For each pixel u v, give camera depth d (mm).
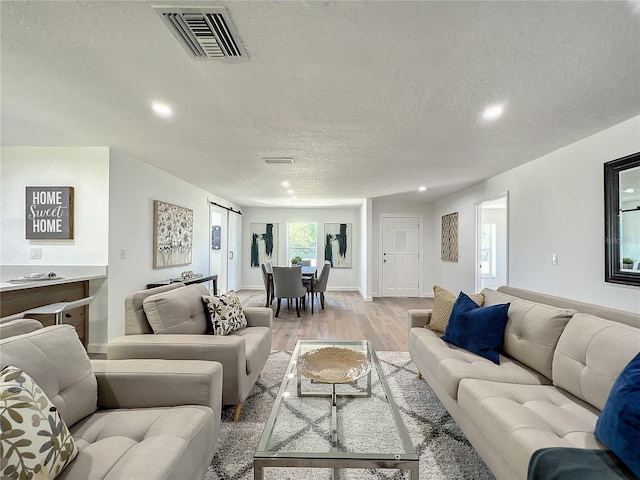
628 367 1250
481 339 2215
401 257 7402
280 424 1610
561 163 3230
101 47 1611
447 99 2156
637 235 2430
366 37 1525
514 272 4055
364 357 2123
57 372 1300
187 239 5082
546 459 1106
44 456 962
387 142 3027
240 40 1542
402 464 1269
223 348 1995
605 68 1787
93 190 3289
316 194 6164
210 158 3631
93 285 3322
